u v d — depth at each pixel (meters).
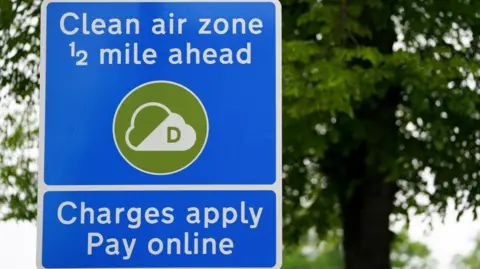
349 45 52.56
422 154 57.75
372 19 54.12
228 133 18.80
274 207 18.69
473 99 55.75
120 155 18.73
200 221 18.66
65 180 18.67
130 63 18.92
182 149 18.77
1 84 51.34
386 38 56.16
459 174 58.97
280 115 18.84
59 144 18.73
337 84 48.38
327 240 67.31
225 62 18.92
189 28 18.98
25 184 52.47
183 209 18.67
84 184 18.69
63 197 18.67
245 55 18.95
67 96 18.83
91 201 18.67
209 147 18.77
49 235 18.61
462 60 52.25
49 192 18.66
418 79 52.47
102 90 18.86
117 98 18.84
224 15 19.02
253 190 18.72
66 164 18.70
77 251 18.59
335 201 62.62
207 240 18.66
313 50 49.62
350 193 59.78
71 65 18.91
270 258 18.62
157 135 18.78
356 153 60.47
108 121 18.80
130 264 18.61
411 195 61.75
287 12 53.94
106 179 18.69
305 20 51.12
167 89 18.86
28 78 51.34
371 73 50.28
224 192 18.70
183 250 18.62
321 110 52.31
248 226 18.67
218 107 18.83
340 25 50.94
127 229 18.66
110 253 18.61
